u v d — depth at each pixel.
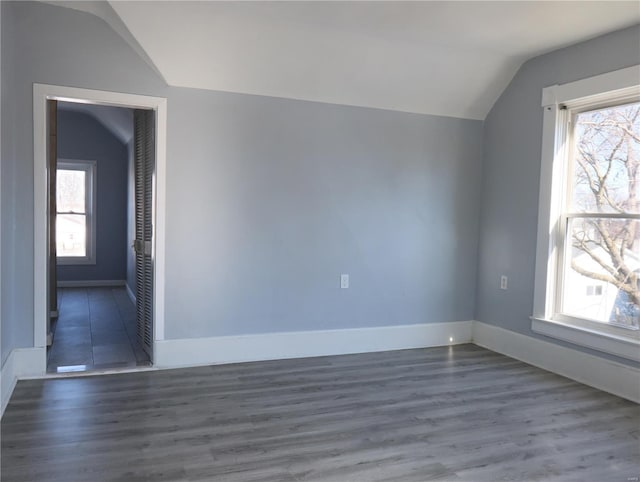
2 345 2.77
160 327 3.54
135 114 4.14
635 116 3.24
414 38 3.42
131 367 3.53
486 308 4.39
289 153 3.81
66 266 7.36
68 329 4.68
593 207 3.52
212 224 3.61
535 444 2.49
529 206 3.93
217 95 3.57
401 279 4.25
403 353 4.13
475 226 4.50
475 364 3.85
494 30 3.28
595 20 3.08
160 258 3.50
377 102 4.02
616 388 3.24
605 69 3.34
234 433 2.54
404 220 4.23
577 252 3.63
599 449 2.46
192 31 3.11
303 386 3.28
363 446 2.43
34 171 3.20
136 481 2.07
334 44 3.41
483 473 2.20
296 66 3.54
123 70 3.33
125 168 7.45
